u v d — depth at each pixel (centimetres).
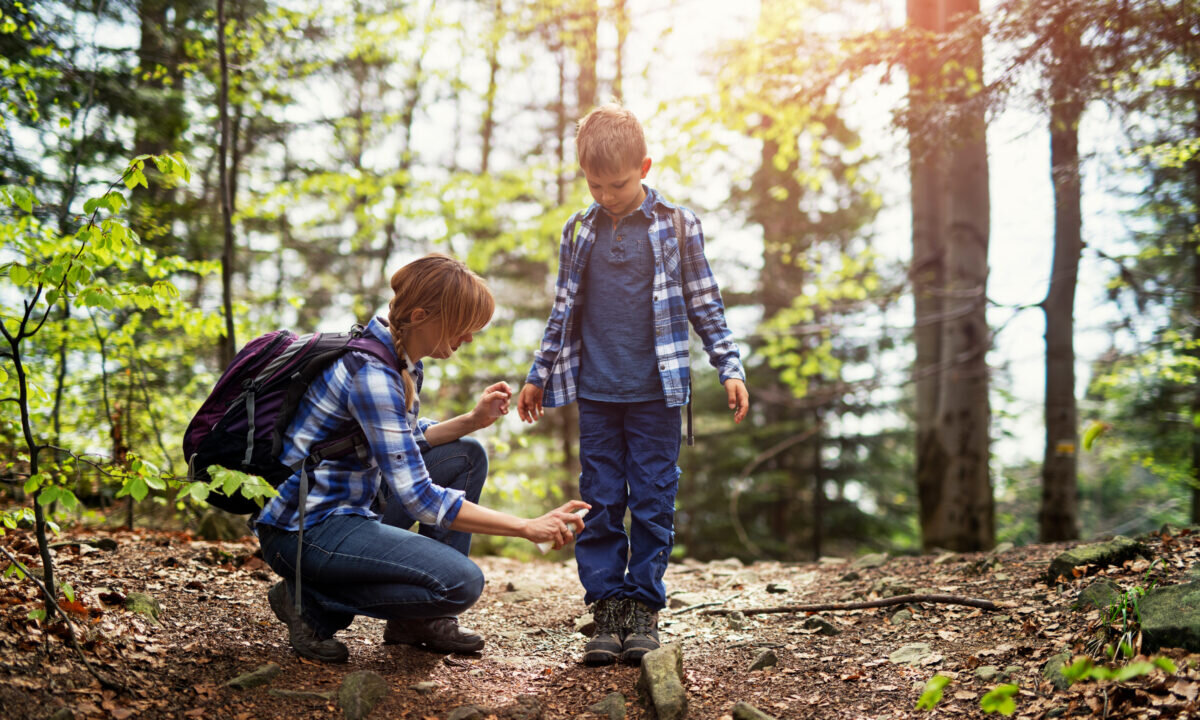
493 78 829
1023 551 347
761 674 230
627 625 238
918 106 463
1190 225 697
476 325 214
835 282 746
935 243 670
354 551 202
